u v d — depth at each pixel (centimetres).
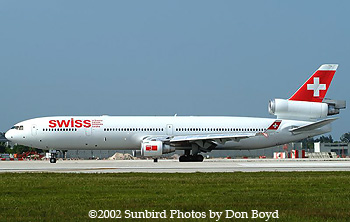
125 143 13462
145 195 4691
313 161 13812
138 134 13375
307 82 13600
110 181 6094
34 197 4619
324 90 13612
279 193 4775
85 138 13338
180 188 5247
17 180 6425
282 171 7894
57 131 13288
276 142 13575
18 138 13325
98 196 4650
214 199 4356
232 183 5750
